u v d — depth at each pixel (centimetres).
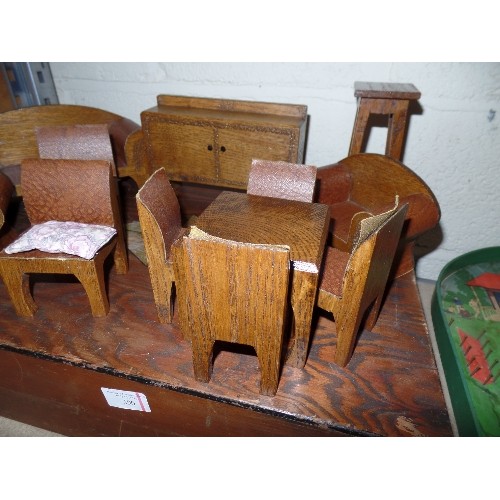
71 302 122
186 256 76
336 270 101
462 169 168
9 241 142
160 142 153
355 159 145
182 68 175
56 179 113
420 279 204
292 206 108
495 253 179
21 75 180
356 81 158
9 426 129
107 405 111
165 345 107
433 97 156
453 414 130
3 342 107
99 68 185
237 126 140
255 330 83
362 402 94
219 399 94
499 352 146
